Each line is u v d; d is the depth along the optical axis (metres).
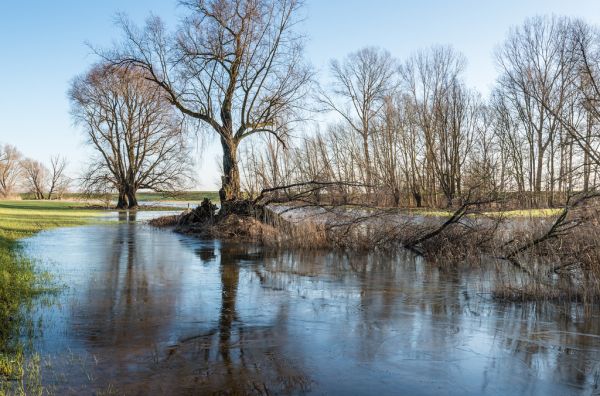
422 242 17.30
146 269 13.39
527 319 8.61
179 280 11.88
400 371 6.18
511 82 37.69
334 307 9.38
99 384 5.59
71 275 12.19
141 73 26.69
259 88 25.52
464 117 46.16
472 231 16.58
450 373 6.14
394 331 7.84
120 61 25.42
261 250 17.94
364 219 18.42
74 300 9.52
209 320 8.34
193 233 23.61
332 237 18.67
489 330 7.94
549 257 13.22
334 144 31.55
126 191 55.03
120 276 12.25
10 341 7.01
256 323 8.20
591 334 7.74
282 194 23.09
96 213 44.94
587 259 12.00
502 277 12.14
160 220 29.30
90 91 50.12
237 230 21.72
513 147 34.94
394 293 10.71
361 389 5.63
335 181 20.88
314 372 6.09
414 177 47.22
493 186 16.75
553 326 8.17
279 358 6.55
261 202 24.33
